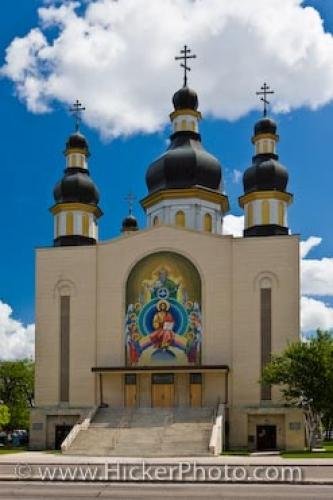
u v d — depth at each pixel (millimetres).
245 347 66188
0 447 72875
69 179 74562
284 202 70812
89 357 68875
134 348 68312
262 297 66750
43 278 71062
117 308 69375
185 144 77312
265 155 72750
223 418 62188
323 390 57500
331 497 25766
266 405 64312
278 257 66938
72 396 68250
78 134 76750
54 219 74938
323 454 52750
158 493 26797
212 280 67875
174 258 69000
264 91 74625
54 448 67125
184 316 67875
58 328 69875
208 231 75062
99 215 76750
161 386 66938
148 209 77625
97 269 70312
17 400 90250
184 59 80000
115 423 61406
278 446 63562
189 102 78625
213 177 76312
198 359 66875
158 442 57219
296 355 58562
